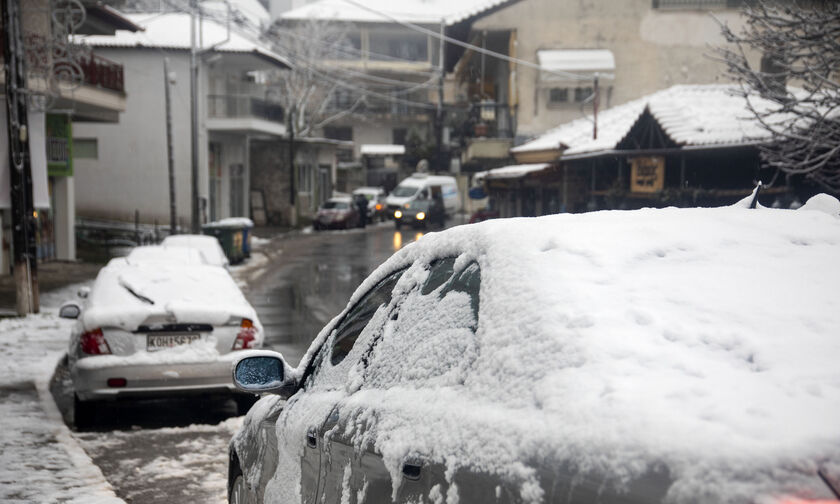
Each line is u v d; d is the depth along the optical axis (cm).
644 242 232
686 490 136
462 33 4259
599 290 204
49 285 2114
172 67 4097
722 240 235
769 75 1074
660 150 2039
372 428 245
